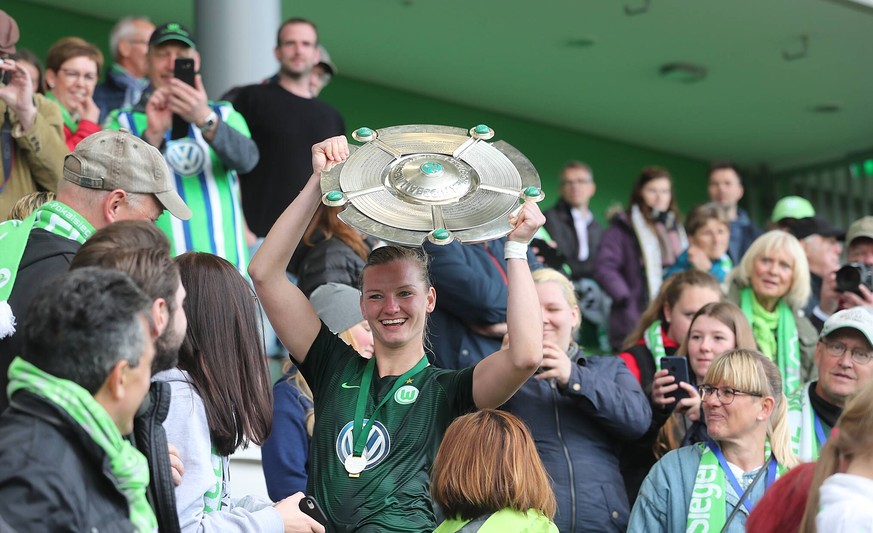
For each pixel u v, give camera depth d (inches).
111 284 104.1
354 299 192.1
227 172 229.3
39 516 97.6
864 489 115.6
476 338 210.4
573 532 179.8
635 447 196.7
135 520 105.0
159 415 115.3
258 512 133.8
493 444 136.6
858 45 432.5
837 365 194.4
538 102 472.1
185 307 135.0
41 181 205.9
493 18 403.5
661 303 224.2
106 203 149.3
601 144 502.9
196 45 278.5
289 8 387.5
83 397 101.3
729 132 511.5
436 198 148.3
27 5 366.6
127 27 293.6
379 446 146.0
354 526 142.3
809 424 196.4
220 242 225.3
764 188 547.5
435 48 422.9
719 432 175.3
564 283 198.8
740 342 202.8
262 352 138.9
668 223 335.9
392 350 152.9
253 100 264.7
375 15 396.2
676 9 404.2
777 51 436.5
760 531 125.3
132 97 291.4
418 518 142.8
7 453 98.6
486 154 154.9
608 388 186.1
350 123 434.9
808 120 501.4
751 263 238.8
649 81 457.1
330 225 216.8
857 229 269.0
